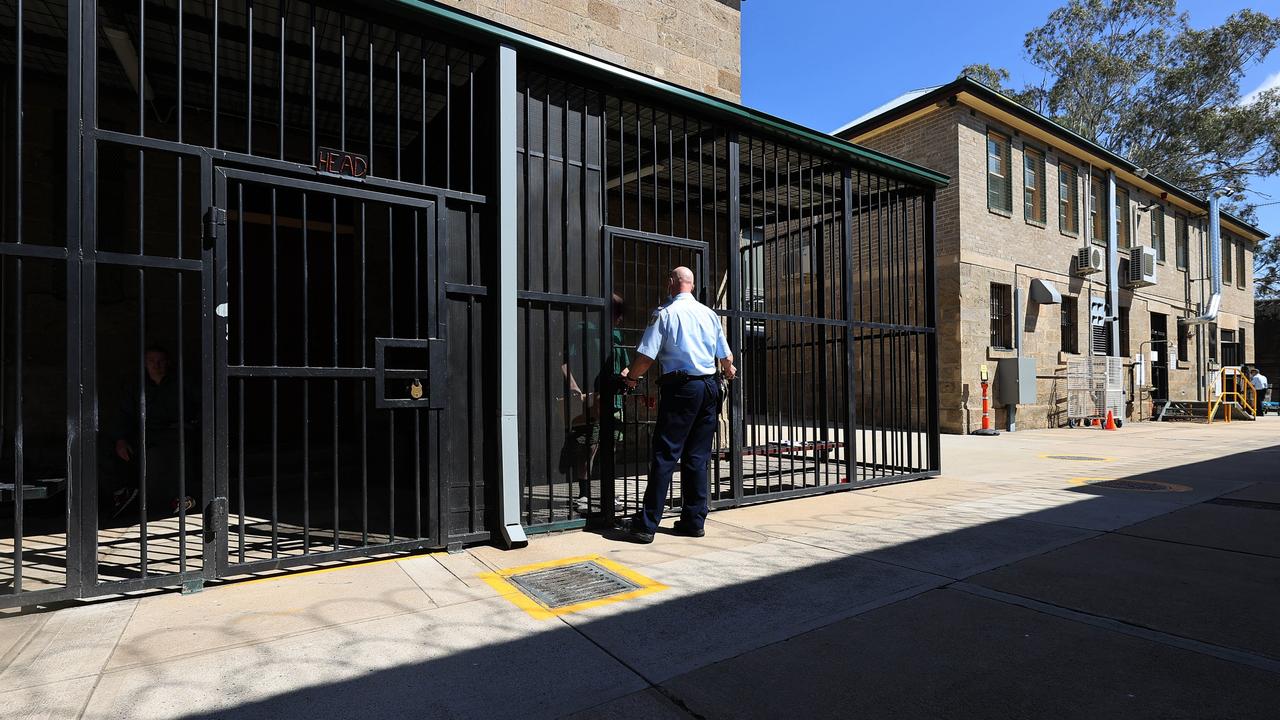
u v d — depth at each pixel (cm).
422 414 428
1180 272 2097
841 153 620
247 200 666
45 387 552
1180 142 2567
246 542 403
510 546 402
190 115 629
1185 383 2100
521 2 615
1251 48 2359
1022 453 978
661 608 302
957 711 211
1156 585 333
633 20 696
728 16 790
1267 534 437
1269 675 235
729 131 545
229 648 253
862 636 271
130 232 595
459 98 473
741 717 207
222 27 480
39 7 455
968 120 1365
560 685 227
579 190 468
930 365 714
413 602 307
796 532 450
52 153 566
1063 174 1647
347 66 542
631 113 585
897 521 484
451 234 407
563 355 469
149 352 495
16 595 280
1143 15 2461
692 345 427
